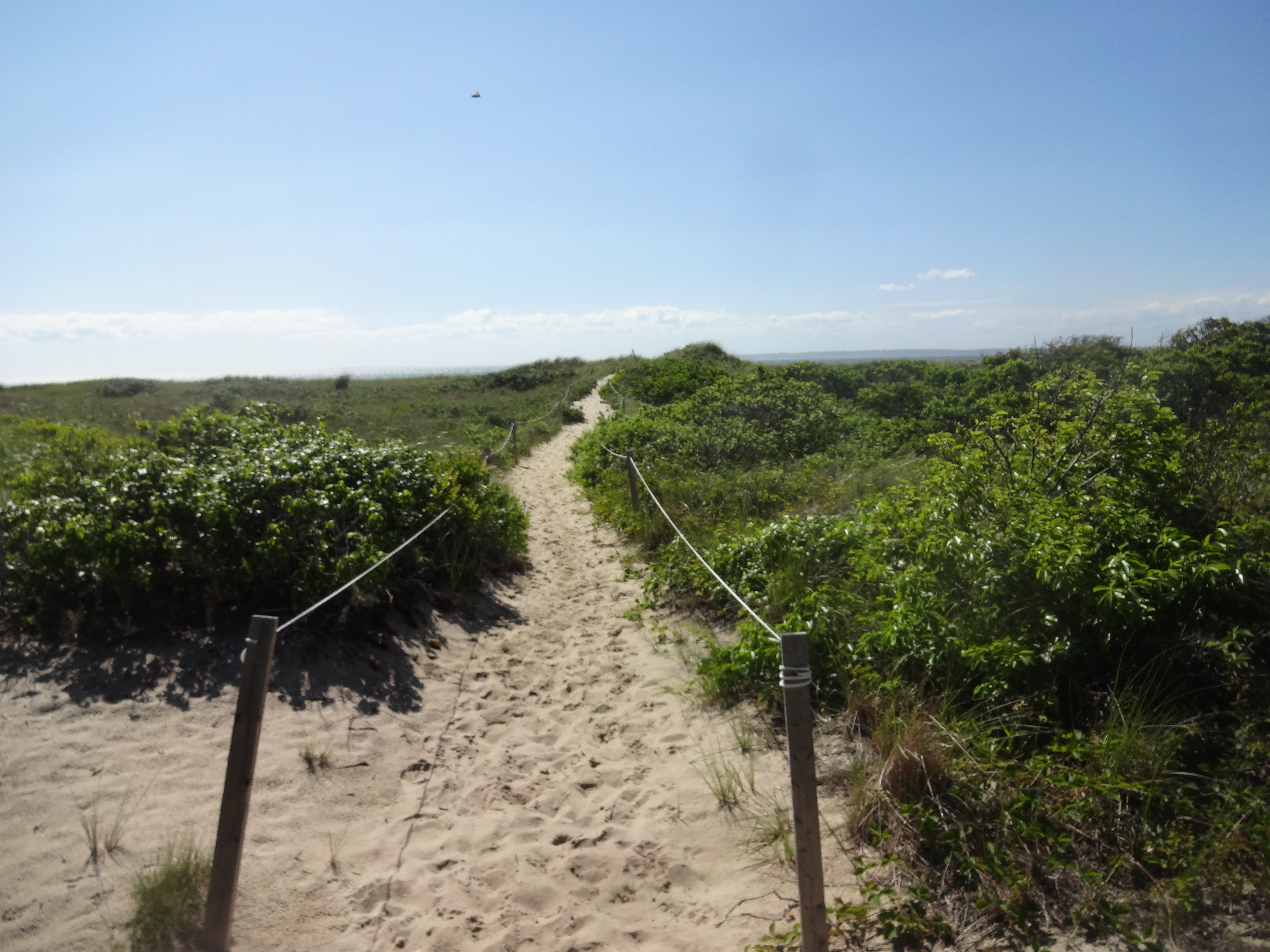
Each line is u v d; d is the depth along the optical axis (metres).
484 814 3.96
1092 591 4.11
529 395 32.00
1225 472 5.60
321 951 2.94
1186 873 2.81
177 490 5.65
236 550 5.54
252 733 2.75
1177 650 3.97
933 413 15.29
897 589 4.74
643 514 9.73
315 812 3.80
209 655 4.96
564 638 6.44
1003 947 2.72
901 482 7.73
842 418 14.47
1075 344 17.52
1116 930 2.68
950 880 3.06
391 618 5.95
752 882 3.31
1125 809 3.20
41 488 6.19
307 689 4.84
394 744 4.53
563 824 3.90
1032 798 3.28
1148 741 3.46
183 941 2.84
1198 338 17.33
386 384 35.44
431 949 3.01
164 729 4.26
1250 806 3.02
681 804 3.96
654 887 3.41
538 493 12.99
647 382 26.72
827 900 3.09
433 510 6.99
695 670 5.55
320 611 5.56
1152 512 4.92
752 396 14.95
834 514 8.27
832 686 4.70
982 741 3.68
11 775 3.76
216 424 7.88
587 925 3.16
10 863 3.23
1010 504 4.99
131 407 20.19
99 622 5.09
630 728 4.89
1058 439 5.51
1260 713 3.56
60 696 4.43
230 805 2.75
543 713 5.14
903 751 3.55
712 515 9.19
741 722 4.66
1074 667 4.12
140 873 3.19
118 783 3.80
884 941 2.84
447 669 5.64
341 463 6.92
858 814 3.48
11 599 5.20
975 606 4.50
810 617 4.99
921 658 4.36
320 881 3.33
